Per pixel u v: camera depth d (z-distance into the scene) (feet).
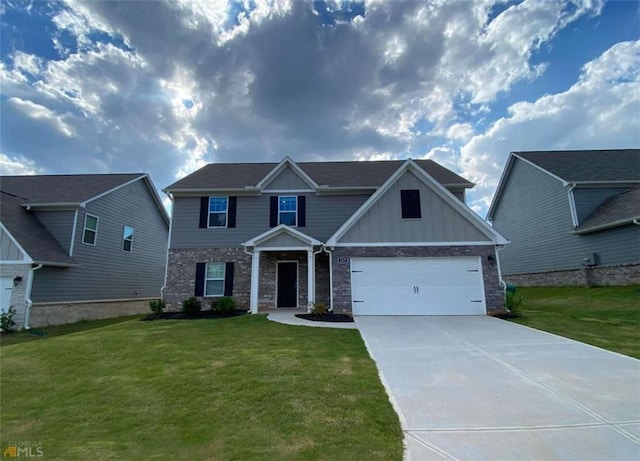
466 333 30.09
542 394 16.28
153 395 16.94
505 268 81.66
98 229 56.03
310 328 33.01
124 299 62.49
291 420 13.88
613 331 29.86
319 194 53.57
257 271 45.42
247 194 53.36
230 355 23.39
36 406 16.16
